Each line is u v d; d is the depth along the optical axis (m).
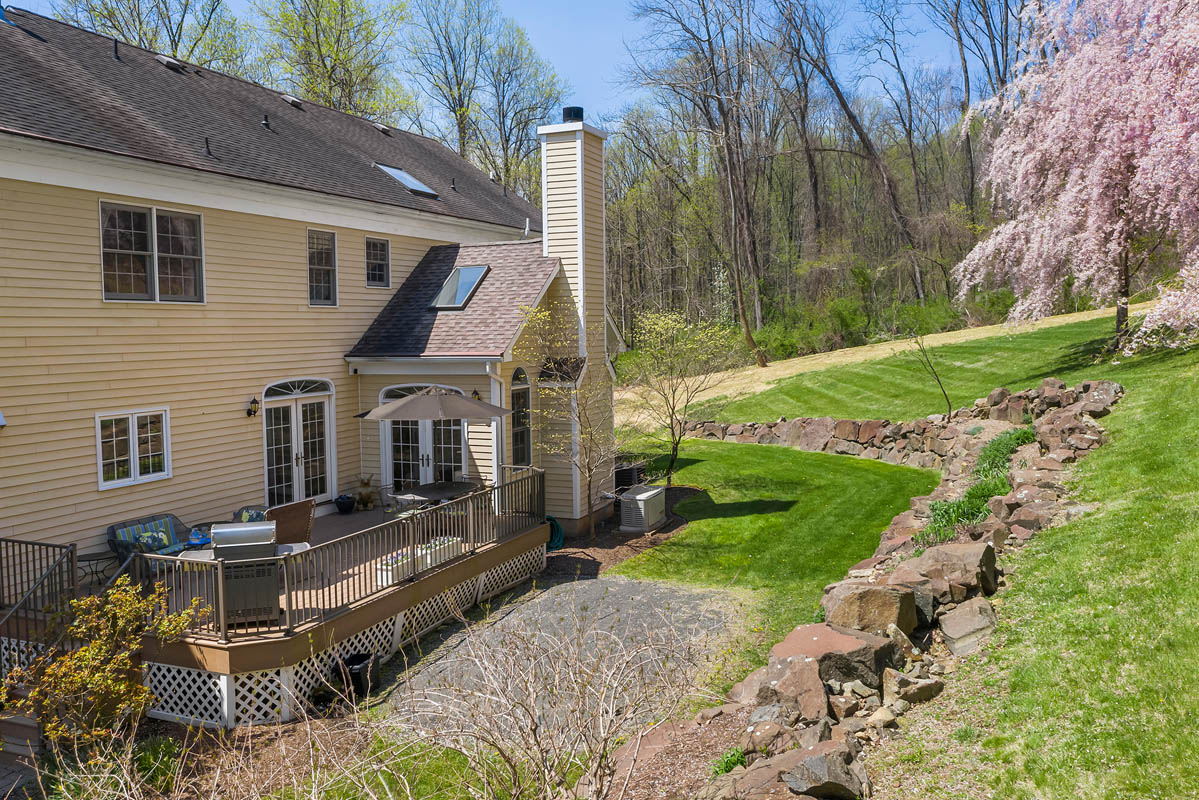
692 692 6.68
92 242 11.36
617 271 46.59
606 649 6.51
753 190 42.81
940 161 48.31
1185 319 13.46
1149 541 7.74
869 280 38.50
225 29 34.25
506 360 14.87
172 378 12.56
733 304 43.12
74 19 30.39
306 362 15.09
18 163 10.34
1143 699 5.43
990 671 6.67
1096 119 17.61
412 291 17.27
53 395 10.91
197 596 9.33
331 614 9.98
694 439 26.73
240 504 13.84
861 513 16.66
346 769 5.84
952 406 21.62
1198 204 14.69
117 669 9.00
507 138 47.16
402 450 16.09
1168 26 15.96
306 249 15.05
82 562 11.21
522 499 14.53
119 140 11.70
